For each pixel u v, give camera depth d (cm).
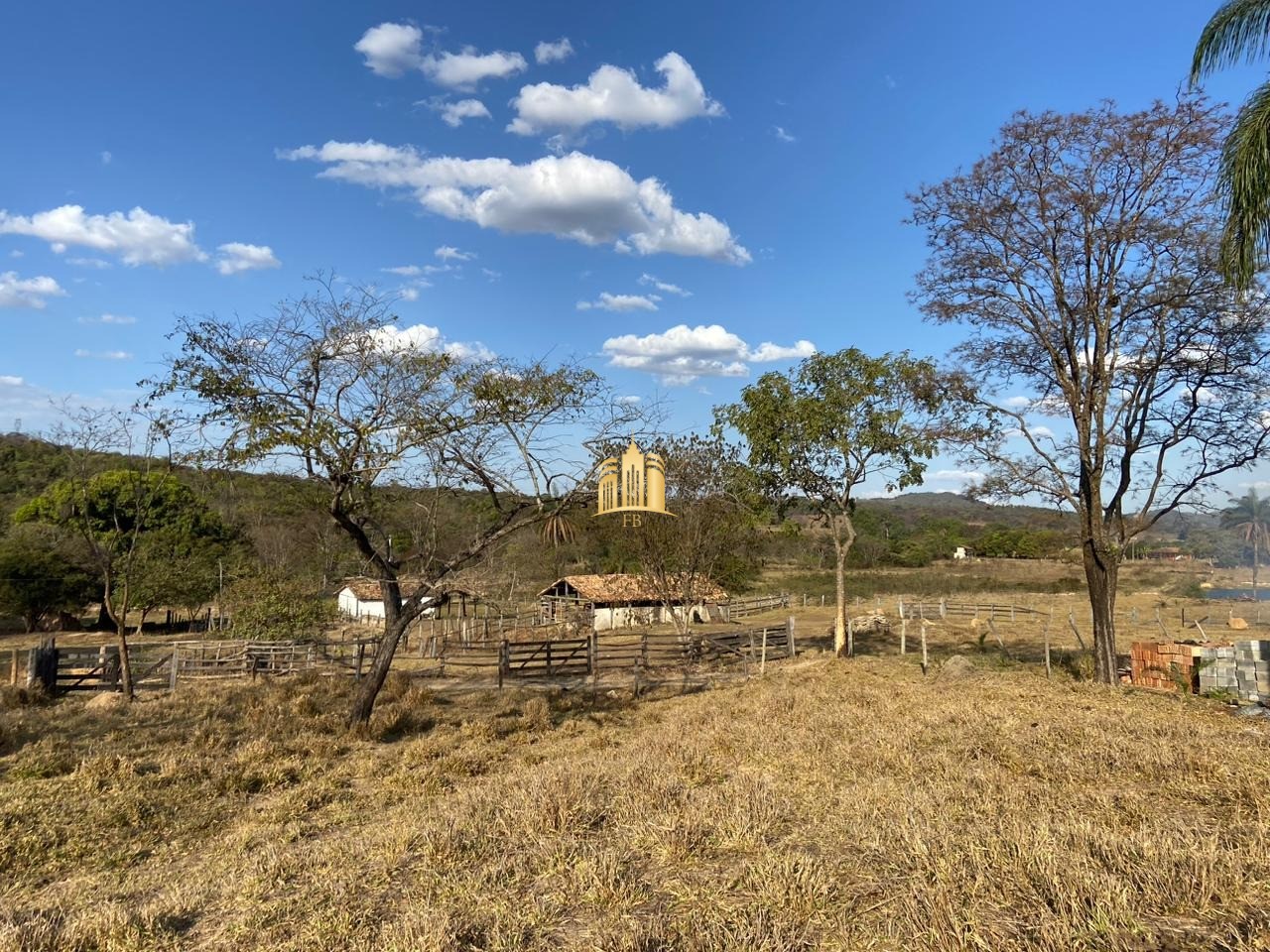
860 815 630
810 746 950
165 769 1063
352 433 1323
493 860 583
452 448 1396
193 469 1413
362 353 1316
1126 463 1675
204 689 1933
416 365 1346
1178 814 611
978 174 1672
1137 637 2816
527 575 3469
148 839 805
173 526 3553
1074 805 636
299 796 931
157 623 4188
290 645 2289
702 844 580
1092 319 1611
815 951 414
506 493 1498
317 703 1670
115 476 3456
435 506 1543
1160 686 1552
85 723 1477
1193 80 884
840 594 2344
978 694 1410
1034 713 1153
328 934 481
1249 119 831
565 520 1647
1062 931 391
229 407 1269
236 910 550
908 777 774
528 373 1406
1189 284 1502
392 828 711
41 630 3881
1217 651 1449
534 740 1302
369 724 1374
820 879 489
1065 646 2555
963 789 695
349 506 1435
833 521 2362
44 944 505
